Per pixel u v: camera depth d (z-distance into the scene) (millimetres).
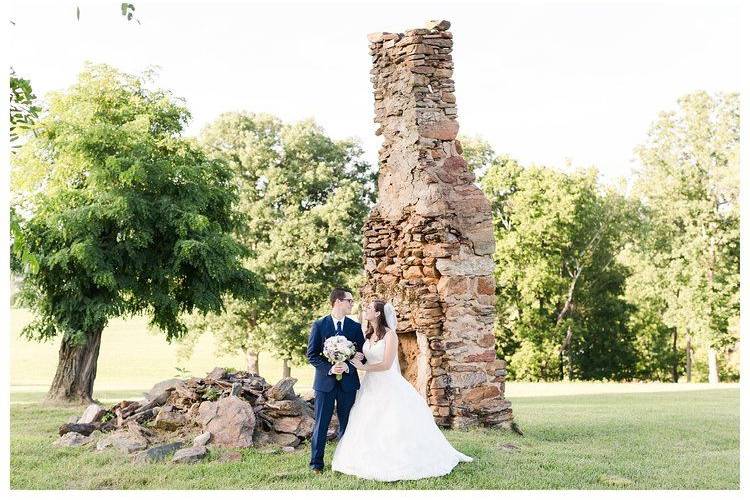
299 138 38281
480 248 12336
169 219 19188
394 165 12867
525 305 42688
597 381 39875
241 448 9188
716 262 39969
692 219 40062
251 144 37844
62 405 18828
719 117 40281
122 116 21406
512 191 43875
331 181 38844
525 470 8531
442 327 11930
